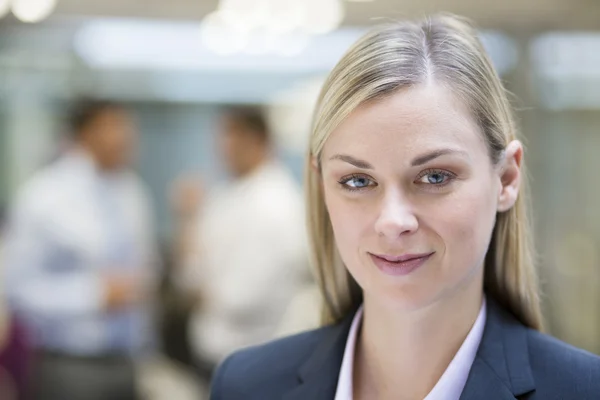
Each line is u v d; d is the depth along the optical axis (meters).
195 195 3.80
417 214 0.77
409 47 0.78
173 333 3.55
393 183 0.77
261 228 2.62
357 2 2.67
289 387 0.99
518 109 0.97
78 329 2.62
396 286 0.79
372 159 0.77
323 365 0.97
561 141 3.34
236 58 3.59
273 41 3.26
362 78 0.77
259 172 2.71
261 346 1.07
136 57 3.66
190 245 3.59
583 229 3.35
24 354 2.59
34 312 2.61
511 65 3.28
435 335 0.86
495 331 0.88
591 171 3.36
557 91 3.33
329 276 1.01
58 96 3.82
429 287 0.79
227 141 2.72
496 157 0.81
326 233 0.99
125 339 2.72
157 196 4.03
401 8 2.72
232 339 2.68
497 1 2.88
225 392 1.04
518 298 0.93
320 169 0.90
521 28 3.20
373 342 0.92
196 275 3.32
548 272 3.28
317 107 0.87
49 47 3.52
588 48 3.26
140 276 2.92
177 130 4.03
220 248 2.73
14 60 3.63
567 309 3.27
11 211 3.57
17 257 2.64
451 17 0.91
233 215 2.69
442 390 0.85
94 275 2.66
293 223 2.69
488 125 0.79
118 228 2.74
